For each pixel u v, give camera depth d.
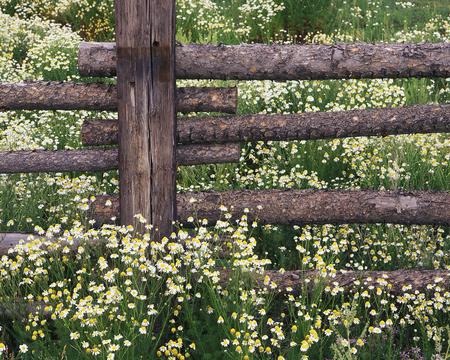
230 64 3.67
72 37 9.63
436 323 3.64
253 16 11.05
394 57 3.68
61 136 6.11
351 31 10.52
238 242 3.51
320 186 4.95
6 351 3.28
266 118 3.82
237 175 5.32
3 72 8.09
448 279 3.80
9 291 3.76
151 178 3.70
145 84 3.56
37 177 4.83
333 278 3.86
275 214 3.94
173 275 3.56
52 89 3.69
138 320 3.28
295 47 3.70
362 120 3.82
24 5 11.38
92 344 3.19
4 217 4.54
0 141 5.50
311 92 6.73
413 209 3.89
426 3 12.57
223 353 3.29
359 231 4.29
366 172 5.33
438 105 3.82
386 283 3.58
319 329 3.43
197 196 3.95
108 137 3.76
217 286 3.50
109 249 3.80
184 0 10.83
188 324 3.58
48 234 3.57
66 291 3.28
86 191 4.60
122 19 3.47
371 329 3.30
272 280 3.88
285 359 3.31
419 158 5.49
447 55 3.67
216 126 3.79
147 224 3.74
